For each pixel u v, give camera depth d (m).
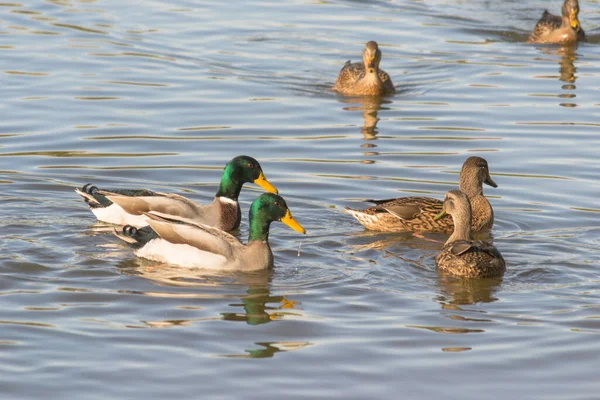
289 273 14.84
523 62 28.45
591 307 13.42
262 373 11.41
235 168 17.16
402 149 21.11
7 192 18.31
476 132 22.17
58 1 34.19
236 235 17.31
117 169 19.67
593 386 11.18
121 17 32.19
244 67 27.28
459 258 14.67
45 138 21.20
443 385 11.17
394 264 15.34
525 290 14.14
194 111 23.31
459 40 30.83
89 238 16.25
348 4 34.78
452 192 16.06
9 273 14.46
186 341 12.24
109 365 11.53
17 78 25.30
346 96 25.33
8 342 12.09
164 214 15.74
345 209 17.23
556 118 23.05
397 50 29.48
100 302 13.48
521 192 18.75
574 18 31.00
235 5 34.25
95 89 24.61
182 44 29.23
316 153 20.80
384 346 12.16
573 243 16.19
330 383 11.18
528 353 11.99
